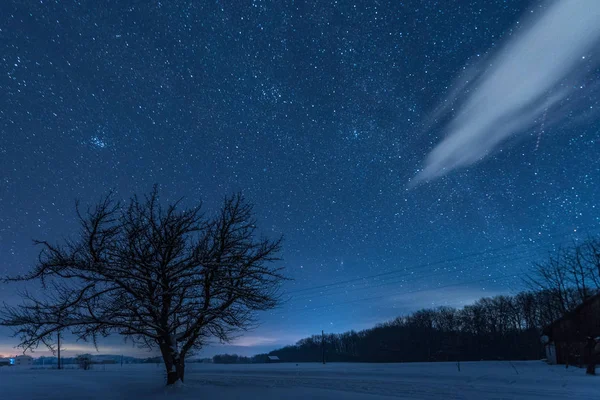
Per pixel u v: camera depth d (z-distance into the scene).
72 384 25.09
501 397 16.59
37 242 15.87
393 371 40.72
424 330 98.38
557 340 41.94
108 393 18.23
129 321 18.03
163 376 36.31
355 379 29.52
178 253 18.67
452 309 96.25
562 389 20.02
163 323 18.48
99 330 17.62
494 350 83.69
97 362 93.88
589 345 31.81
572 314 38.44
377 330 110.75
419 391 19.39
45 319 16.44
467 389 20.22
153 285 18.48
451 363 59.00
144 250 18.28
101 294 17.62
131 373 45.84
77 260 16.45
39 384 25.39
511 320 82.94
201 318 19.00
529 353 76.12
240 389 19.64
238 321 19.19
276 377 33.72
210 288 19.41
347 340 116.19
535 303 51.25
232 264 18.53
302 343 124.44
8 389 21.53
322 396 16.81
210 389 19.45
